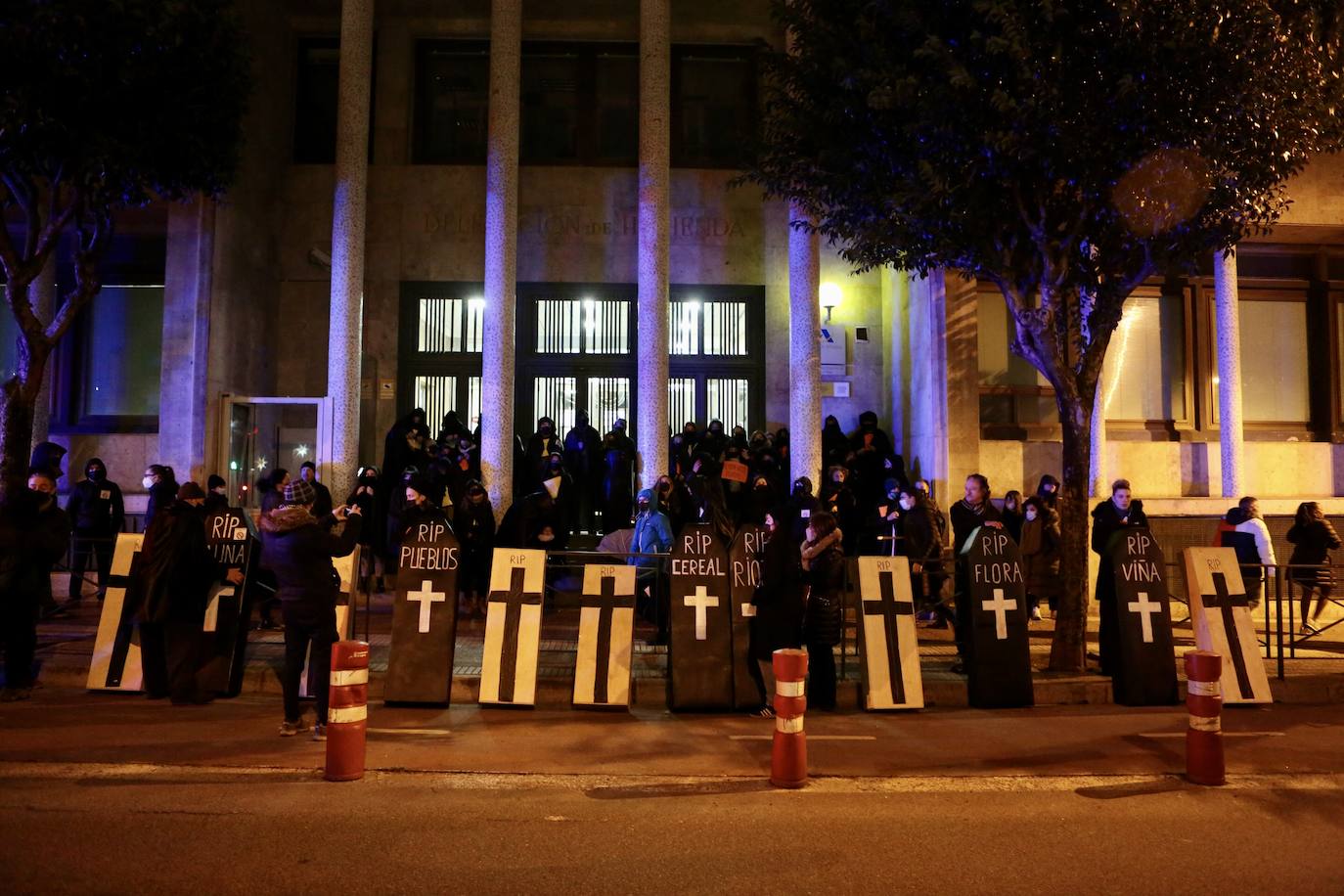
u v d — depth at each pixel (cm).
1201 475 1609
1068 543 986
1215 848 514
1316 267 1694
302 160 1764
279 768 653
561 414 1725
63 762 660
